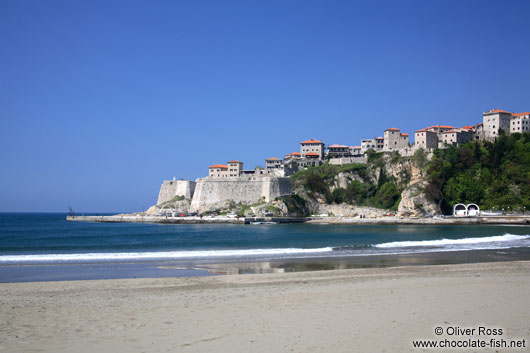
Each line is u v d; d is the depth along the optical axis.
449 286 26.73
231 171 190.38
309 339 16.19
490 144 158.88
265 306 21.45
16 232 112.12
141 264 39.06
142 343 15.92
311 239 77.56
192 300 22.98
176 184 192.25
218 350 15.10
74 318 19.38
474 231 103.88
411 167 168.25
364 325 17.97
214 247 59.84
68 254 46.03
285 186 170.62
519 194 143.75
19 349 15.29
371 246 57.06
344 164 187.25
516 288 26.02
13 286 27.14
